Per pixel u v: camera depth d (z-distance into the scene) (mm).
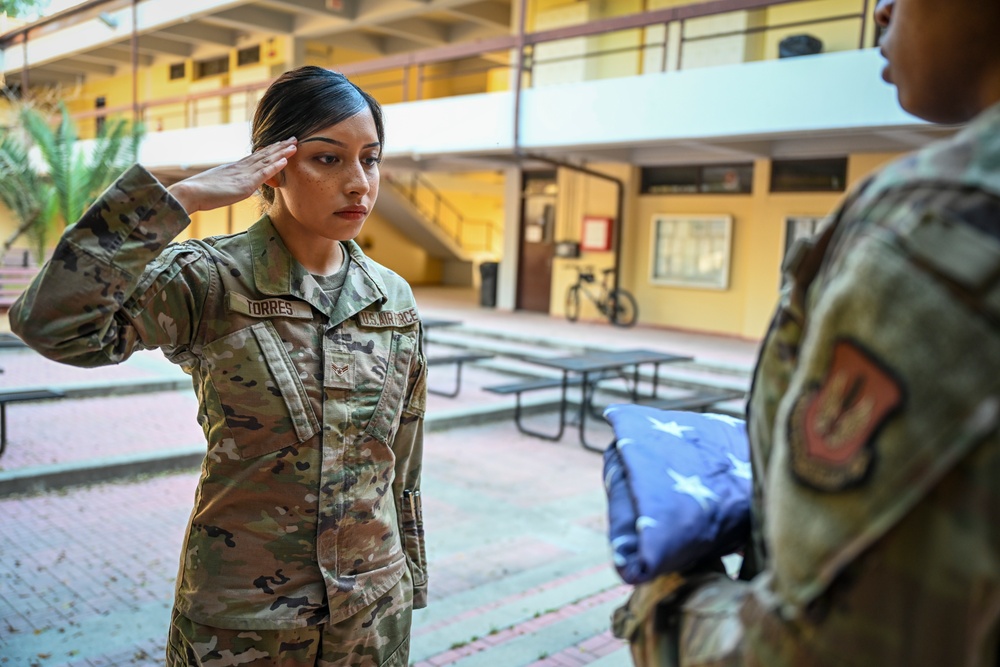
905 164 694
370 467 1675
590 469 6906
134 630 3629
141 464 6078
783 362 828
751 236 13703
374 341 1698
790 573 655
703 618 804
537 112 12109
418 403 1847
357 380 1644
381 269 1819
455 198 24203
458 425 8250
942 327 592
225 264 1573
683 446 1026
